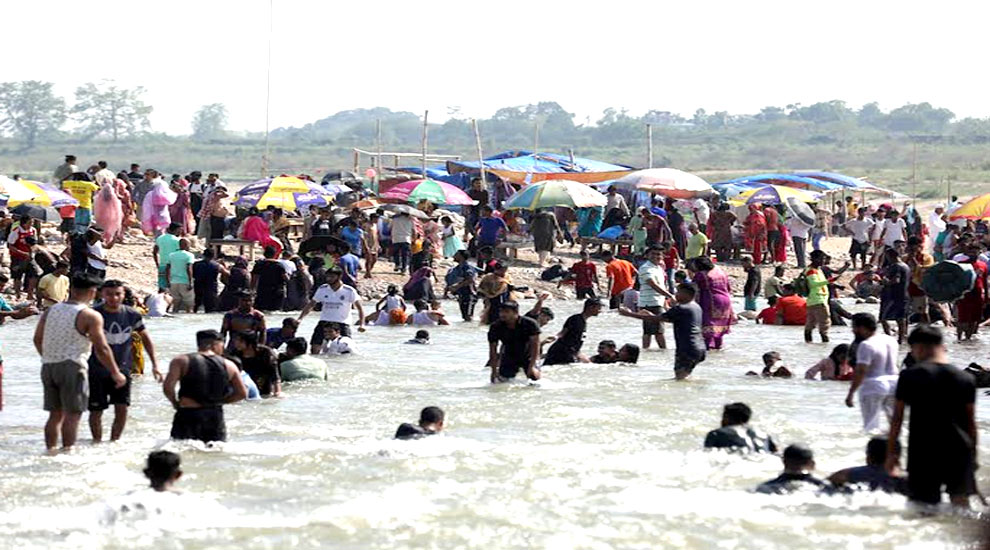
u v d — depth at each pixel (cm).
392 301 8175
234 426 4400
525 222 12419
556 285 10400
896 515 3117
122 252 10069
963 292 6975
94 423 4103
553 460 3788
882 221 11400
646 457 3831
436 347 6881
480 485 3466
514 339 5409
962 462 3111
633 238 10706
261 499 3325
